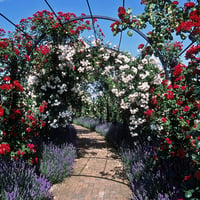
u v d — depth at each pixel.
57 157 5.28
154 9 3.81
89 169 5.93
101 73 7.82
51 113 6.36
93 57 7.12
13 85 4.38
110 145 9.61
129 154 5.86
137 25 3.96
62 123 6.77
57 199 4.04
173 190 3.08
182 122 3.76
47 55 6.02
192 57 3.04
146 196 3.43
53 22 5.55
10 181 3.44
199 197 2.70
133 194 3.91
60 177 4.88
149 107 6.62
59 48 6.11
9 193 3.10
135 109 6.66
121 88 7.18
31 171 4.09
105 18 4.78
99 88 10.40
